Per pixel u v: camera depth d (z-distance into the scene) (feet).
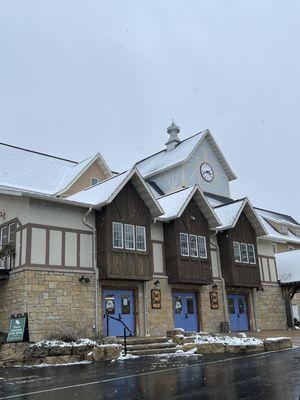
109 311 62.90
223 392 25.91
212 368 36.22
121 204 65.05
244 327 81.56
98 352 46.29
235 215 80.07
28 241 56.70
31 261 56.24
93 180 95.71
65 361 46.03
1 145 96.94
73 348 47.65
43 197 57.88
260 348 50.52
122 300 64.90
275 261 92.94
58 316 56.70
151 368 37.65
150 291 67.77
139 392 26.89
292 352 46.93
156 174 118.62
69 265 59.57
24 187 85.51
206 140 122.62
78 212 62.49
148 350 50.44
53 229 59.36
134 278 63.52
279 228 130.72
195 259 72.74
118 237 63.46
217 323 75.41
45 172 95.25
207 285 75.97
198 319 73.61
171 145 124.77
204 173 118.83
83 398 25.75
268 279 89.45
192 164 116.47
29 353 46.96
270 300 88.02
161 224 73.10
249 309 83.25
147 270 65.41
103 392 27.35
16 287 56.65
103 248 62.03
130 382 30.71
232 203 84.48
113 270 61.36
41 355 46.62
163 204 76.38
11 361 46.32
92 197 64.85
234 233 81.41
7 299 58.18
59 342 49.75
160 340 55.98
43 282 56.49
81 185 92.68
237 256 80.69
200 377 31.73
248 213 85.15
